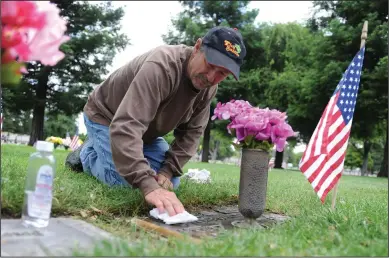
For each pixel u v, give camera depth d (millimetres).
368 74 16953
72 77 20719
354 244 1952
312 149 2945
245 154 2494
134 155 2516
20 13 1594
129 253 1643
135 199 2779
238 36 2586
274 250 1784
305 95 19703
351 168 50875
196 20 25594
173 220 2391
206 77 2723
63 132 39688
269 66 25281
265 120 2400
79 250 1680
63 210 2434
